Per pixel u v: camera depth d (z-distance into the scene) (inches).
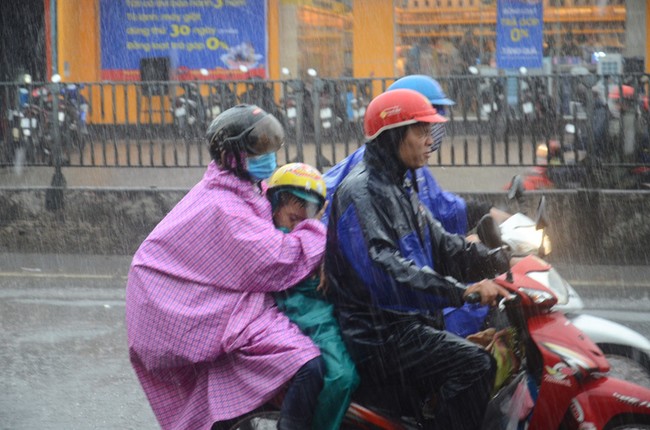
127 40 805.2
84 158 418.9
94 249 405.7
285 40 806.5
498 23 792.3
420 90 180.9
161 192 402.6
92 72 804.6
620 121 382.0
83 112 420.2
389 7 802.8
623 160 382.9
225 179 148.5
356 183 142.4
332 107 398.3
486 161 395.2
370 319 143.6
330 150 402.6
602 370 147.2
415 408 150.6
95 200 406.0
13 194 409.7
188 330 144.6
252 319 145.4
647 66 778.2
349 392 143.9
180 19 803.4
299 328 147.3
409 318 144.3
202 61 808.3
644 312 298.4
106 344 270.1
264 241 144.7
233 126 147.9
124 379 240.1
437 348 142.2
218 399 145.3
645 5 779.4
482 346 156.8
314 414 143.8
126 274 362.9
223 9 801.6
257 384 144.0
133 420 211.8
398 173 146.0
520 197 177.6
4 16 766.5
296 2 804.0
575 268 366.0
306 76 807.7
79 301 320.2
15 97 418.9
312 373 142.3
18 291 335.0
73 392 230.2
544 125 386.9
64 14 780.6
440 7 796.0
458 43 799.1
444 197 182.4
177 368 150.1
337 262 144.4
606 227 374.6
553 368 147.5
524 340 152.3
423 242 147.2
